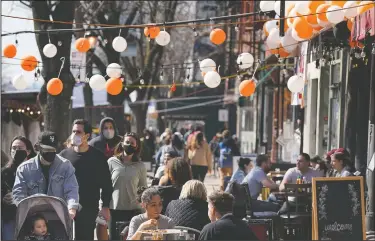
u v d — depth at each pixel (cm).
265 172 1886
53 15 2752
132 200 1493
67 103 2725
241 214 1661
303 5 1750
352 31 1727
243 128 6438
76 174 1385
